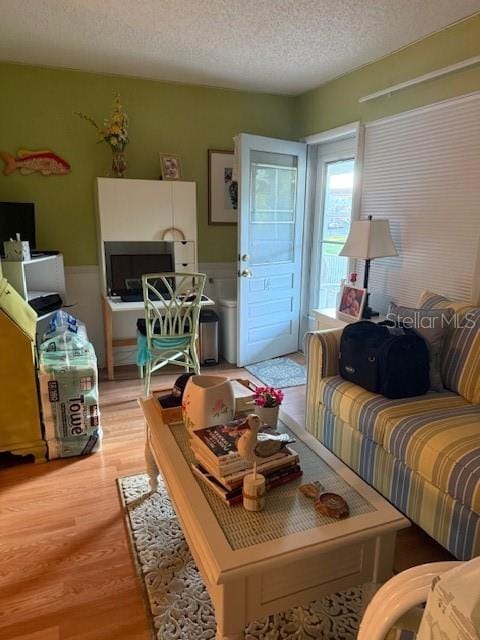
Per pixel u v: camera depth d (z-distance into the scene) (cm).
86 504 202
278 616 146
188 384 160
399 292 304
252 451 127
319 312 322
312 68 328
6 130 329
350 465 215
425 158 274
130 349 396
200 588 156
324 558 113
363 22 250
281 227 391
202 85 374
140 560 169
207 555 106
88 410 237
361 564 119
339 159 374
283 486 133
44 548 175
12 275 283
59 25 257
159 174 376
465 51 245
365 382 212
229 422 152
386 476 189
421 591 70
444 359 216
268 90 389
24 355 222
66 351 254
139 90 357
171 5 233
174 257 367
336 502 121
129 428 274
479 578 60
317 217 407
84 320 377
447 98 256
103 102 349
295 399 321
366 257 274
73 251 363
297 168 388
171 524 188
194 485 132
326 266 410
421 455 167
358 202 335
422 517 171
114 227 344
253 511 120
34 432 232
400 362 201
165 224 357
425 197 277
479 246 245
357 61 312
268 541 109
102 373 373
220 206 404
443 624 60
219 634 107
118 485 215
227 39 275
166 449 153
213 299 418
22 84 326
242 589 104
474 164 244
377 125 311
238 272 368
